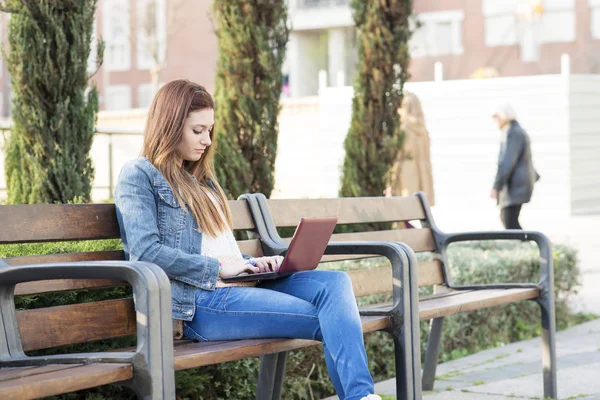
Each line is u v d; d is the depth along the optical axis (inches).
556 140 834.8
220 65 253.8
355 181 289.9
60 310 128.9
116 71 1642.5
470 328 263.0
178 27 1573.6
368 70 289.7
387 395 202.7
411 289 159.6
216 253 146.6
